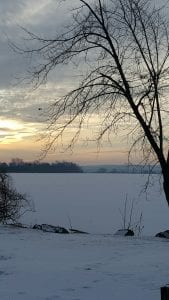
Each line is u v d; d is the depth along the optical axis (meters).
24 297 8.75
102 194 73.62
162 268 11.70
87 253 14.66
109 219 40.66
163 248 16.00
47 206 53.88
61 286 9.66
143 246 16.56
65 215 43.66
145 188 9.16
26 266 12.08
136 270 11.43
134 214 43.31
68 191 84.62
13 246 15.83
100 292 9.07
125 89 8.63
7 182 35.62
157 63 8.73
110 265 12.23
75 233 21.42
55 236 19.05
